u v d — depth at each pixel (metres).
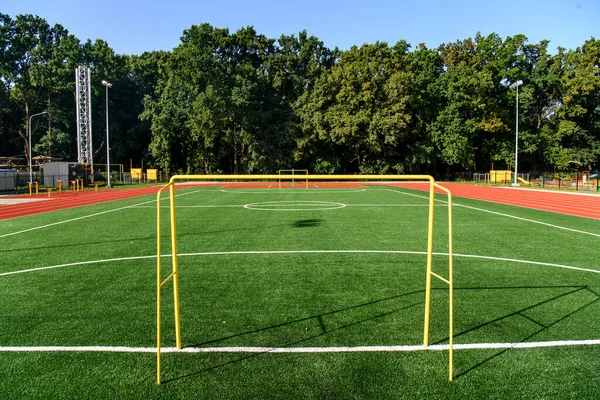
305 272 6.93
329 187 35.06
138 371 3.63
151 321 4.77
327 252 8.50
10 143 49.59
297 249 8.80
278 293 5.80
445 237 10.22
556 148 47.19
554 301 5.43
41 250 8.80
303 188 33.38
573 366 3.71
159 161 49.97
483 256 8.13
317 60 50.84
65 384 3.41
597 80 44.78
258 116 45.44
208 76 43.19
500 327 4.57
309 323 4.70
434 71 48.19
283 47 50.97
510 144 46.12
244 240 9.84
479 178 46.38
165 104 45.94
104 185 37.78
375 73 42.94
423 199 21.73
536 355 3.92
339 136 43.88
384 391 3.30
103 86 47.16
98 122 50.88
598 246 9.12
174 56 44.88
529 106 50.97
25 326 4.62
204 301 5.47
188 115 44.09
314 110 45.16
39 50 45.06
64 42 45.28
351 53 44.69
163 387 3.36
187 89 44.47
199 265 7.43
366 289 5.97
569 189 30.83
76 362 3.79
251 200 21.11
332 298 5.57
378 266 7.33
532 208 17.22
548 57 50.00
